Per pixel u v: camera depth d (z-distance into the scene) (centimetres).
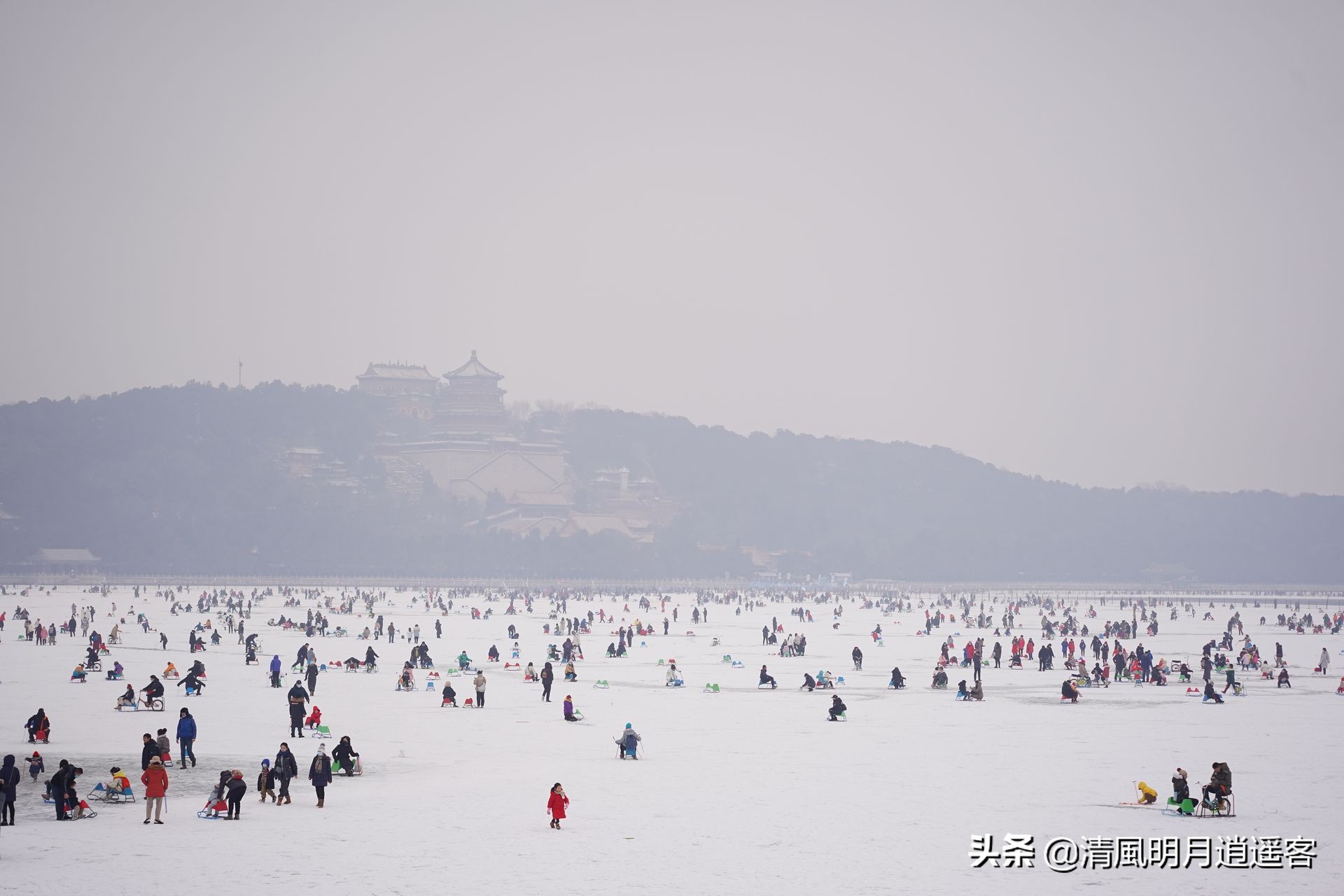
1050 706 19412
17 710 17500
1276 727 16938
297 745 15025
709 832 10925
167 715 17125
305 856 10056
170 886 9244
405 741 15550
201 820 11212
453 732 16325
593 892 9212
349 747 13350
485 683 19950
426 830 10919
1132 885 9500
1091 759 14412
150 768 11062
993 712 18700
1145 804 11981
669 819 11381
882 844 10550
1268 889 9394
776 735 16238
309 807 11794
